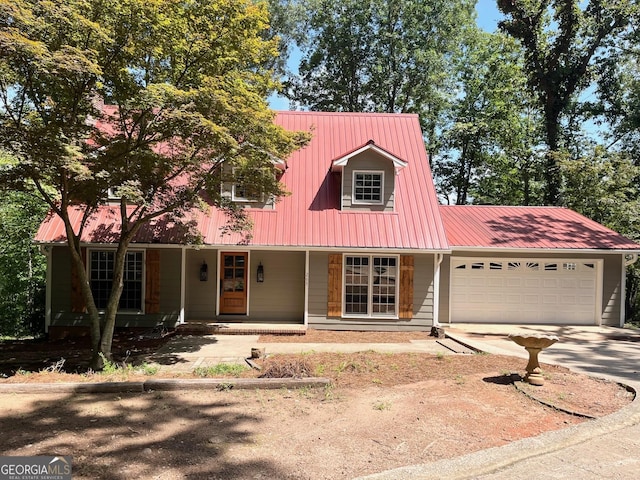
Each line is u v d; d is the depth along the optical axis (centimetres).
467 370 819
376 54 2942
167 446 468
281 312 1408
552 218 1739
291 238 1341
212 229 1360
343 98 3112
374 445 481
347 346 1119
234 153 980
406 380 750
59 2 731
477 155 2805
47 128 779
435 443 488
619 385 740
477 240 1520
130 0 796
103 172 800
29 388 643
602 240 1534
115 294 940
